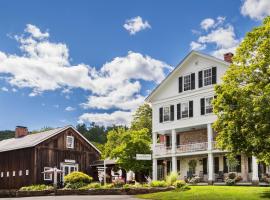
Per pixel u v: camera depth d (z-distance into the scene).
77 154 49.50
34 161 45.50
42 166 46.03
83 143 50.38
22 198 29.53
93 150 51.31
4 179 49.25
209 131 39.75
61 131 48.31
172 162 42.56
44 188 34.75
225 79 24.95
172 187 30.39
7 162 49.19
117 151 43.84
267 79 23.58
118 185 32.41
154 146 44.47
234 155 24.34
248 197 22.92
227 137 24.09
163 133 45.72
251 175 37.06
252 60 24.27
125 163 43.56
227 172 39.25
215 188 28.20
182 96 42.62
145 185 31.81
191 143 43.34
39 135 49.41
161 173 45.31
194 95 41.56
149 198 25.83
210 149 39.38
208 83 40.47
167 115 43.91
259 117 22.59
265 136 22.59
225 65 39.19
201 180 40.44
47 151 46.72
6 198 30.36
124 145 43.78
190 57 42.06
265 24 24.30
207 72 40.75
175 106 43.25
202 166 41.78
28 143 46.50
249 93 23.67
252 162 35.62
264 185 34.47
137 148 43.72
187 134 44.03
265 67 23.55
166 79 44.12
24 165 46.72
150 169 45.00
